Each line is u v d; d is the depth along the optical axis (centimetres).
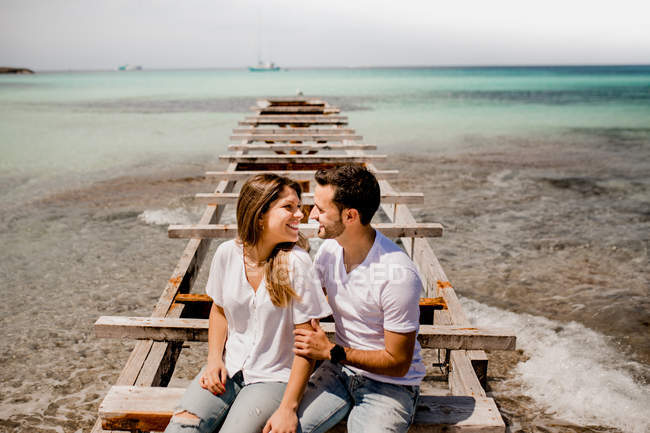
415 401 206
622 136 2053
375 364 191
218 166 1366
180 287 377
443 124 2461
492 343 273
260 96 4628
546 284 615
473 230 830
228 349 214
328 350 192
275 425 183
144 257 702
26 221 855
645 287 602
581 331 498
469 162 1462
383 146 1777
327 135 1067
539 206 979
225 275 211
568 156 1567
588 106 3616
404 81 9012
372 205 190
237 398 199
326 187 192
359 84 7675
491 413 213
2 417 371
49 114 2912
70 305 557
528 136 2044
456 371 280
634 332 494
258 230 198
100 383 418
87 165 1375
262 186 196
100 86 6950
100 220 865
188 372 436
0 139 1875
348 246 200
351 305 201
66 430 361
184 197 1023
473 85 7288
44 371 432
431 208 963
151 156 1528
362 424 191
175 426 192
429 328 280
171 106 3506
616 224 861
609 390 401
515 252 728
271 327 201
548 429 359
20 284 609
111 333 286
